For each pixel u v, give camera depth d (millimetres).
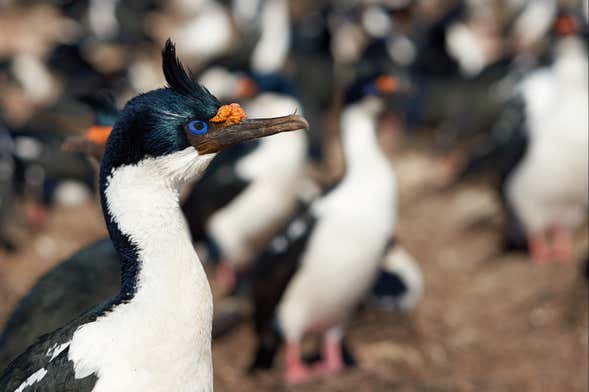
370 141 10133
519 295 12406
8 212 14055
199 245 12750
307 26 20906
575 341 11266
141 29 24719
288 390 9547
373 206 9945
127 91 17891
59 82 20781
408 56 20578
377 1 23469
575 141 12859
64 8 25547
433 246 14578
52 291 6703
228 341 11195
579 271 12383
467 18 23875
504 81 16844
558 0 21875
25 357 4867
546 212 13430
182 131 4867
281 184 12461
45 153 15195
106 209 4871
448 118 18375
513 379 10625
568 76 12961
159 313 4734
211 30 24031
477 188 16359
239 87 13516
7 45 25203
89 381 4652
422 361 11086
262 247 12695
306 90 18922
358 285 10164
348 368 10391
